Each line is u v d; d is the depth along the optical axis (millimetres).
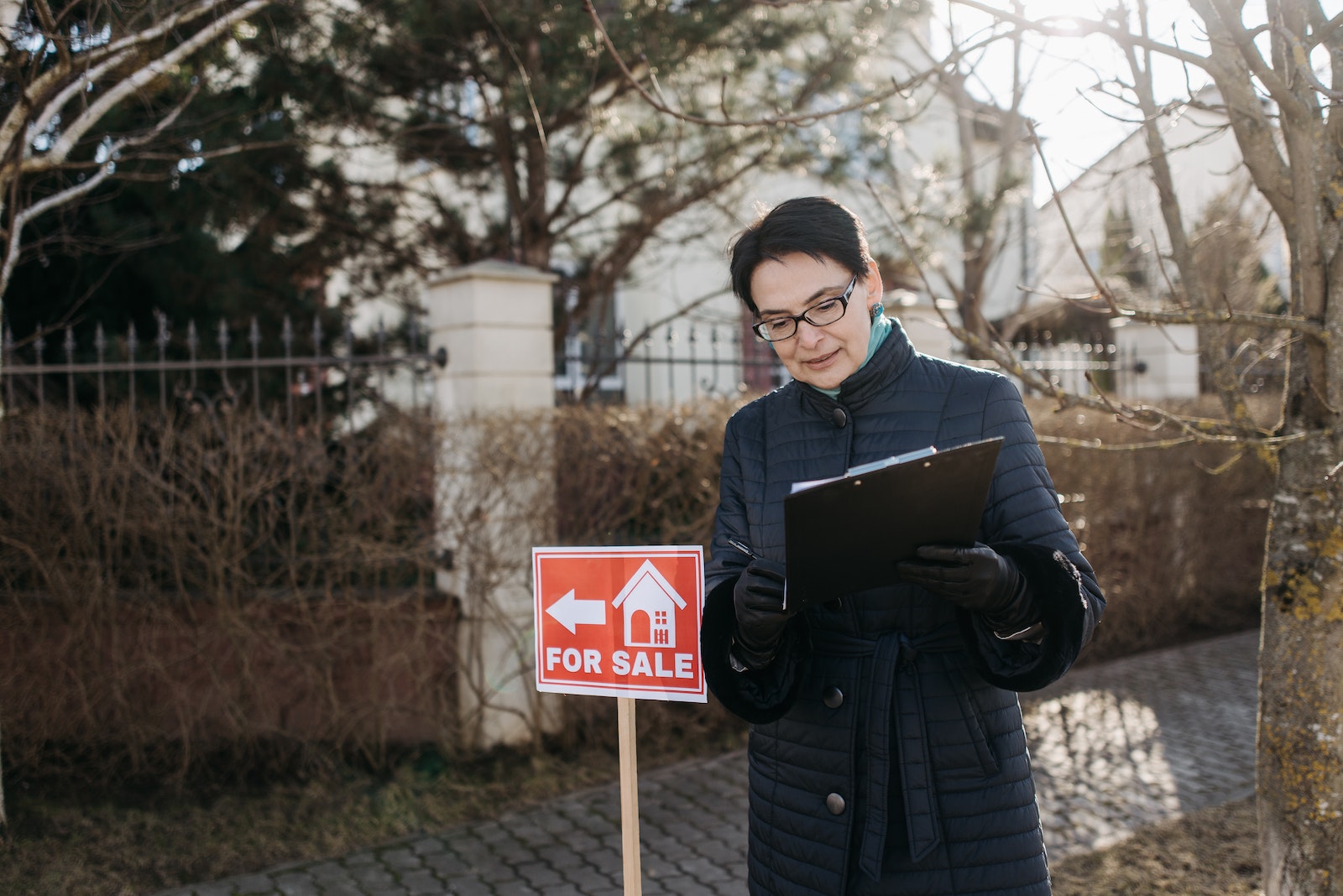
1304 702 2555
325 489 4734
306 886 3613
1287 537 2609
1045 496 1624
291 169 5762
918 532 1387
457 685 4801
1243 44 2424
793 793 1729
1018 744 1686
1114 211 8828
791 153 5930
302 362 4660
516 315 4816
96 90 4387
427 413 4734
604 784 4602
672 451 5051
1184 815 4117
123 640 4605
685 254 8711
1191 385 8469
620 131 5957
